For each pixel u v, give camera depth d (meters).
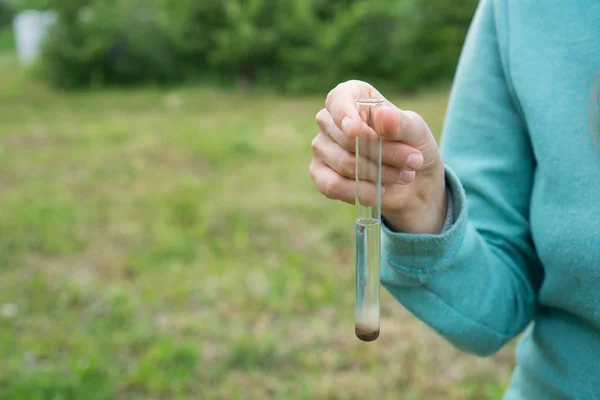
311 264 3.95
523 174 0.93
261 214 4.73
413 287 0.88
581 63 0.82
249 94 12.77
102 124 8.75
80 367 2.86
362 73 12.89
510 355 2.96
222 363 2.97
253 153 6.84
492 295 0.88
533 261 0.94
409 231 0.83
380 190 0.74
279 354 3.01
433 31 12.25
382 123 0.70
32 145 7.32
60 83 13.44
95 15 13.12
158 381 2.80
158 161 6.51
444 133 1.01
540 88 0.84
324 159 0.78
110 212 4.94
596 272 0.78
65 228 4.56
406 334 3.12
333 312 3.40
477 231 0.93
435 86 12.15
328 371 2.91
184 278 3.80
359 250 0.74
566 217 0.80
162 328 3.27
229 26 13.34
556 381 0.87
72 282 3.70
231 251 4.18
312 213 4.78
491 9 0.95
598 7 0.82
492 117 0.94
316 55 12.82
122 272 3.94
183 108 10.84
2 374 2.84
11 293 3.61
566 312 0.87
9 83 13.71
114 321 3.33
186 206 4.98
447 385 2.75
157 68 13.80
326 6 13.31
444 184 0.81
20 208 4.96
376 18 12.51
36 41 15.25
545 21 0.85
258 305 3.47
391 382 2.76
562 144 0.81
